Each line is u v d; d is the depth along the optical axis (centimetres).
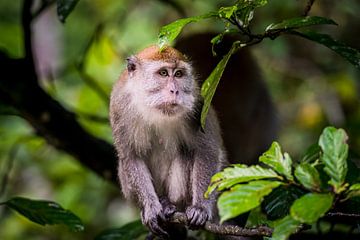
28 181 1998
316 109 1833
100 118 1390
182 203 1093
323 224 1030
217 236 1037
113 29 1889
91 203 1830
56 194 1839
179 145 1090
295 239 755
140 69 1070
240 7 709
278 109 1850
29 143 1648
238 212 580
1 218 1734
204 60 1574
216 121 1110
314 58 1911
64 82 2052
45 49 2375
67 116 1302
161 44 729
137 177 1072
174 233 1063
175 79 1047
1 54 1240
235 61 1691
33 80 1252
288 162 638
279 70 1934
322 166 704
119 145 1091
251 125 1662
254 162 1659
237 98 1639
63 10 990
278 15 1734
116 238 1073
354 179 722
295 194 810
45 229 1723
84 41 2302
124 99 1087
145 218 1016
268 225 753
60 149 1321
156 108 1042
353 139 1559
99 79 1867
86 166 1326
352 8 1670
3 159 1917
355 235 823
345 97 1831
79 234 1723
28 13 1209
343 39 1775
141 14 2086
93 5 2295
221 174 639
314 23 737
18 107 1253
